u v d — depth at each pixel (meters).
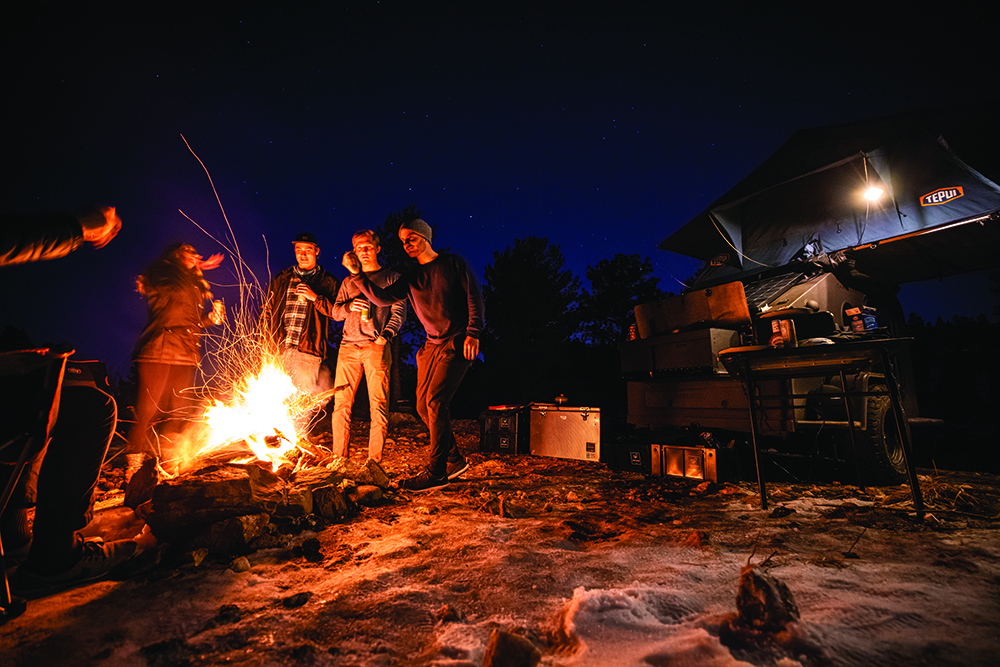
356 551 2.31
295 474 3.30
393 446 6.55
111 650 1.39
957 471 4.55
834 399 3.99
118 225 1.69
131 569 1.98
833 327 4.43
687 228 6.86
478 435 8.25
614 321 21.81
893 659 1.22
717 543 2.28
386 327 4.34
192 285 3.47
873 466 3.68
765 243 6.12
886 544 2.20
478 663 1.30
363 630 1.51
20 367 1.52
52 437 1.77
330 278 4.63
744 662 1.20
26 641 1.44
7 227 1.37
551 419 5.68
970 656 1.22
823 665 1.19
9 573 1.92
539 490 3.74
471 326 3.71
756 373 3.57
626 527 2.64
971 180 4.66
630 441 4.68
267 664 1.33
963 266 5.61
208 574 1.98
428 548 2.32
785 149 6.01
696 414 4.75
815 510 2.94
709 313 4.62
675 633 1.39
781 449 4.49
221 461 3.10
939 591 1.63
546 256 19.66
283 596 1.79
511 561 2.08
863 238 5.27
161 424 3.30
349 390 4.34
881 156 5.18
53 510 1.78
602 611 1.50
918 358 7.32
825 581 1.74
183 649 1.40
